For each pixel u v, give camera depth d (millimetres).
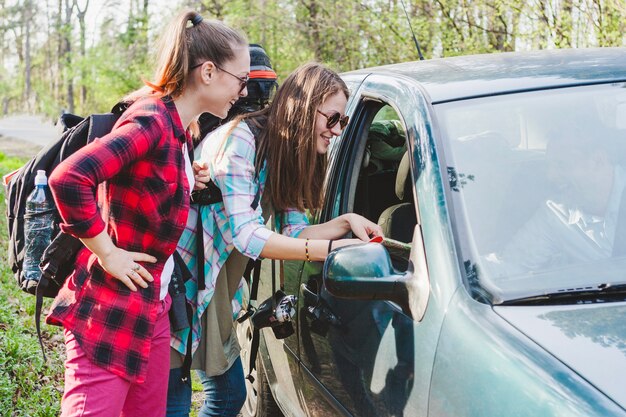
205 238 2803
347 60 12492
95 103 25188
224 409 3178
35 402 4230
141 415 2617
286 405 3518
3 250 7465
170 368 2809
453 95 2674
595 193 2418
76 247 2486
